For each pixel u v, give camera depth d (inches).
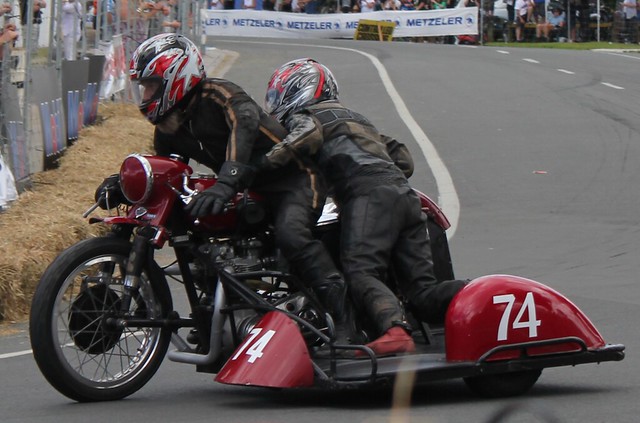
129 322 376.5
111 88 1216.8
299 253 381.4
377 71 1841.8
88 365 440.8
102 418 358.9
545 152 1136.8
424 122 1341.0
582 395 387.9
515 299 377.4
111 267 382.3
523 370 381.4
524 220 848.9
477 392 389.1
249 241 393.1
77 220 663.8
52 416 363.6
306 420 353.1
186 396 398.9
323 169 398.6
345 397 396.5
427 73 1823.3
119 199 399.5
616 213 866.1
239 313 382.9
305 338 385.4
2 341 522.9
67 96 968.9
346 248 386.0
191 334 411.5
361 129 402.0
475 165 1081.4
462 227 831.7
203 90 386.3
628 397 382.3
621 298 586.9
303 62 419.2
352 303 386.9
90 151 919.7
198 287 402.9
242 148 372.5
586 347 387.2
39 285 366.3
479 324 371.2
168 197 376.8
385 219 385.7
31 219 658.8
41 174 845.2
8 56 764.6
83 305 379.6
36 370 452.1
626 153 1118.4
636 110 1411.2
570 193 948.0
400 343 370.6
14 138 774.5
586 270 673.0
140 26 1365.7
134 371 390.6
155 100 383.2
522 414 352.8
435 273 414.9
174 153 409.1
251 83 1644.9
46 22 925.8
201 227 384.5
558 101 1494.8
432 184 999.6
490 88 1630.2
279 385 352.8
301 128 383.9
